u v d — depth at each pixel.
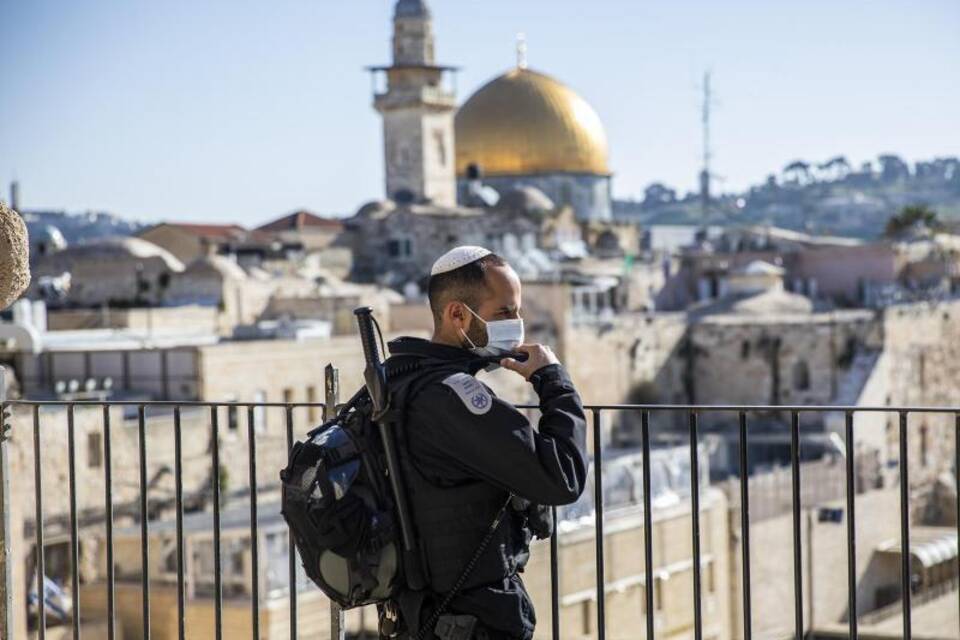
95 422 52.03
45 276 106.31
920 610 65.62
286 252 127.88
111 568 12.39
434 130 155.00
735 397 113.88
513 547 9.12
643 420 10.87
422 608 8.98
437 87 155.50
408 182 153.25
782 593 64.88
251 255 126.94
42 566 12.73
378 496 8.91
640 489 55.25
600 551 10.94
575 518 48.53
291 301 100.25
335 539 8.70
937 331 122.38
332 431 9.10
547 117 159.00
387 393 8.91
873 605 71.06
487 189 156.75
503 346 9.27
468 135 160.12
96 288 103.81
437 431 8.83
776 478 68.94
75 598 12.66
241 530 44.59
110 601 12.39
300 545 8.87
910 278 138.00
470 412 8.77
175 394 68.88
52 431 49.72
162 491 55.28
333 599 9.04
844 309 124.25
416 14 153.88
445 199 156.38
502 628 8.95
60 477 50.03
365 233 138.12
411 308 102.19
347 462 8.92
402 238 136.62
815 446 96.50
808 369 112.94
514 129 158.50
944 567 72.12
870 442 106.88
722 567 59.69
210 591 42.66
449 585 8.91
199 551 43.38
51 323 89.75
